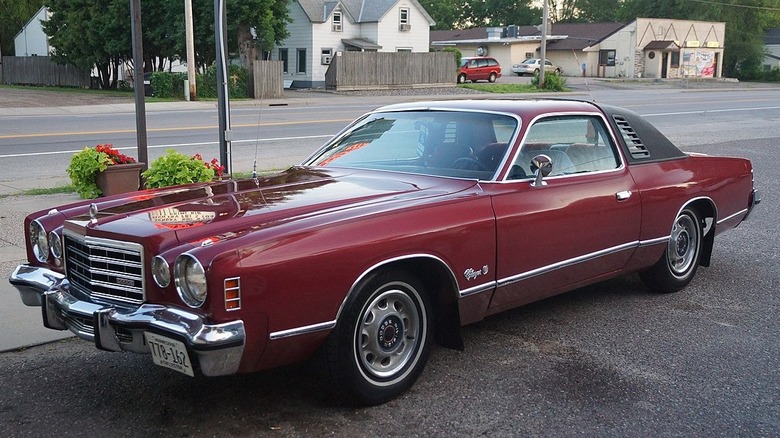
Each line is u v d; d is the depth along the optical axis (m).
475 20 100.38
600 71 60.88
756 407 4.14
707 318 5.63
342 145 5.59
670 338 5.20
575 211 5.04
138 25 9.57
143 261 3.65
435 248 4.20
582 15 99.81
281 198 4.35
